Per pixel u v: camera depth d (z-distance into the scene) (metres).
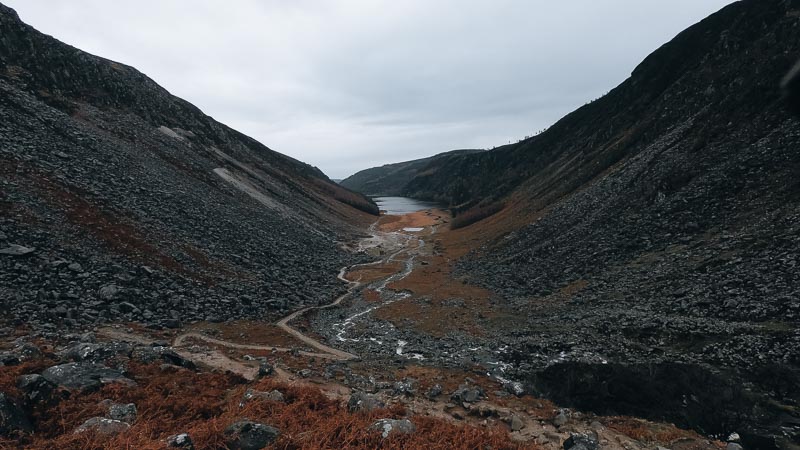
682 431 14.45
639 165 58.00
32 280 23.14
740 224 32.62
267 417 11.90
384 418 12.23
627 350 22.66
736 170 39.25
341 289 49.22
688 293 27.39
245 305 32.97
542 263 49.09
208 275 35.75
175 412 11.73
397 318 37.38
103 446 9.05
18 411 9.66
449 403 16.69
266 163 134.88
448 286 50.66
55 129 46.47
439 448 10.56
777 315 21.41
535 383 20.36
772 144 39.09
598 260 40.94
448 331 32.75
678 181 44.41
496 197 127.06
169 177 55.56
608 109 110.06
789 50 49.28
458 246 81.44
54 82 61.34
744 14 73.88
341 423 11.34
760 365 18.17
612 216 49.06
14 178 32.06
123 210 37.81
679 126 61.72
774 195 33.31
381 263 70.56
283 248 56.94
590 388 19.03
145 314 25.36
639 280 32.91
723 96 56.50
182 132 85.50
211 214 51.28
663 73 91.06
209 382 14.98
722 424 15.76
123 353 15.95
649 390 18.23
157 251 34.41
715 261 29.27
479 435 11.84
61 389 11.20
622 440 13.42
